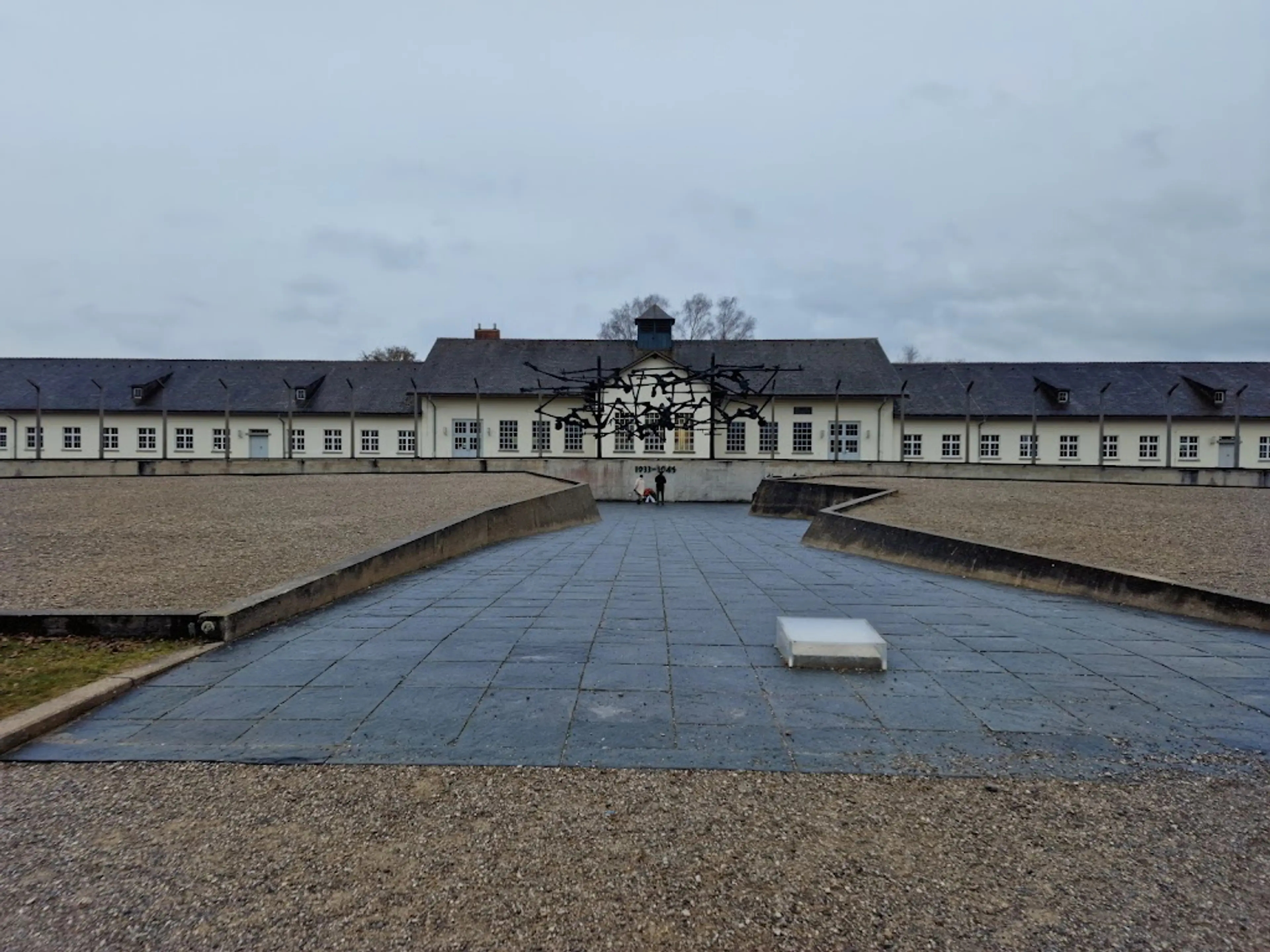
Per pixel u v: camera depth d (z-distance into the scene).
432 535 9.39
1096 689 4.51
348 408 39.81
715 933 2.26
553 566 9.34
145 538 9.16
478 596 7.32
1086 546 8.90
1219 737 3.77
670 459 26.42
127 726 3.90
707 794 3.14
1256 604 6.05
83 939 2.23
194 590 6.58
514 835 2.81
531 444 37.78
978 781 3.28
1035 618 6.44
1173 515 11.46
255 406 39.53
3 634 5.44
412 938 2.24
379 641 5.54
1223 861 2.65
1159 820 2.94
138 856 2.68
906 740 3.72
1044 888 2.50
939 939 2.24
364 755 3.53
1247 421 36.75
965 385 40.75
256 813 2.99
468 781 3.26
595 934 2.25
